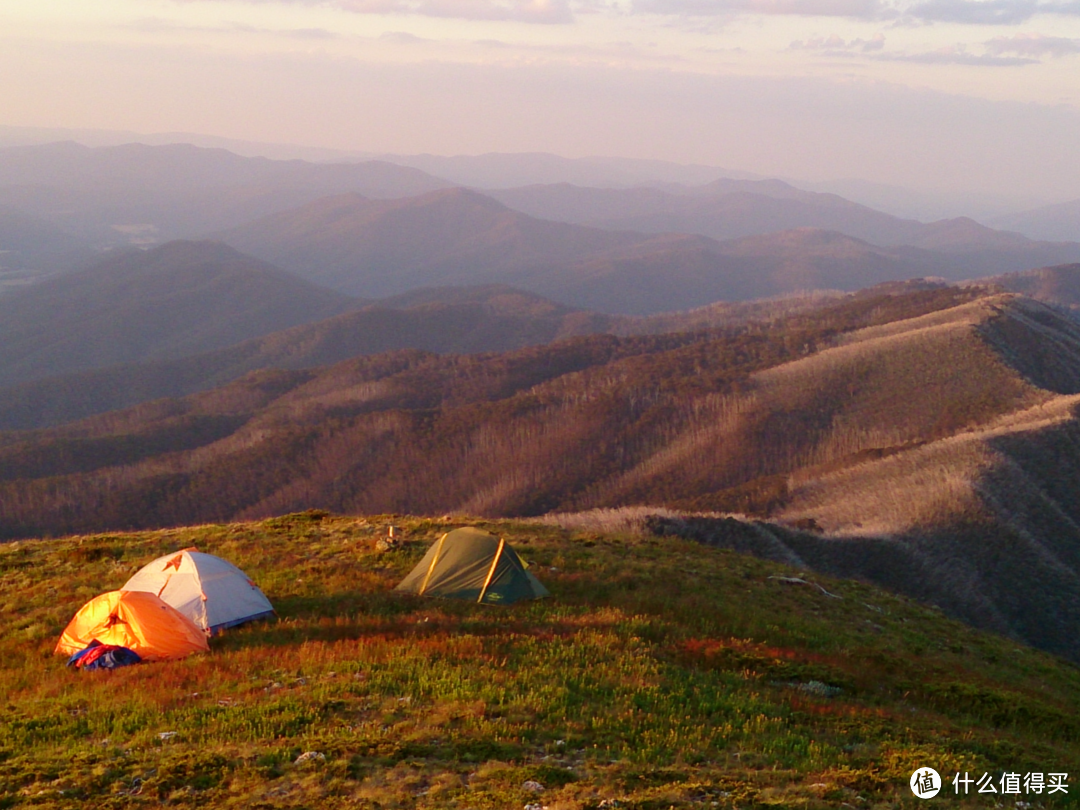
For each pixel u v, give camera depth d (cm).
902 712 1606
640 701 1416
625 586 2527
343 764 1087
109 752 1161
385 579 2436
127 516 17112
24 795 1021
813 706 1518
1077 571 8862
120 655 1761
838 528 10219
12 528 16400
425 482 18400
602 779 1076
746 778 1111
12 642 1941
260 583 2352
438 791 1027
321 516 3466
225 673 1572
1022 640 7594
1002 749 1361
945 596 8025
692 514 8344
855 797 1076
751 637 2130
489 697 1378
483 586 2262
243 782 1045
